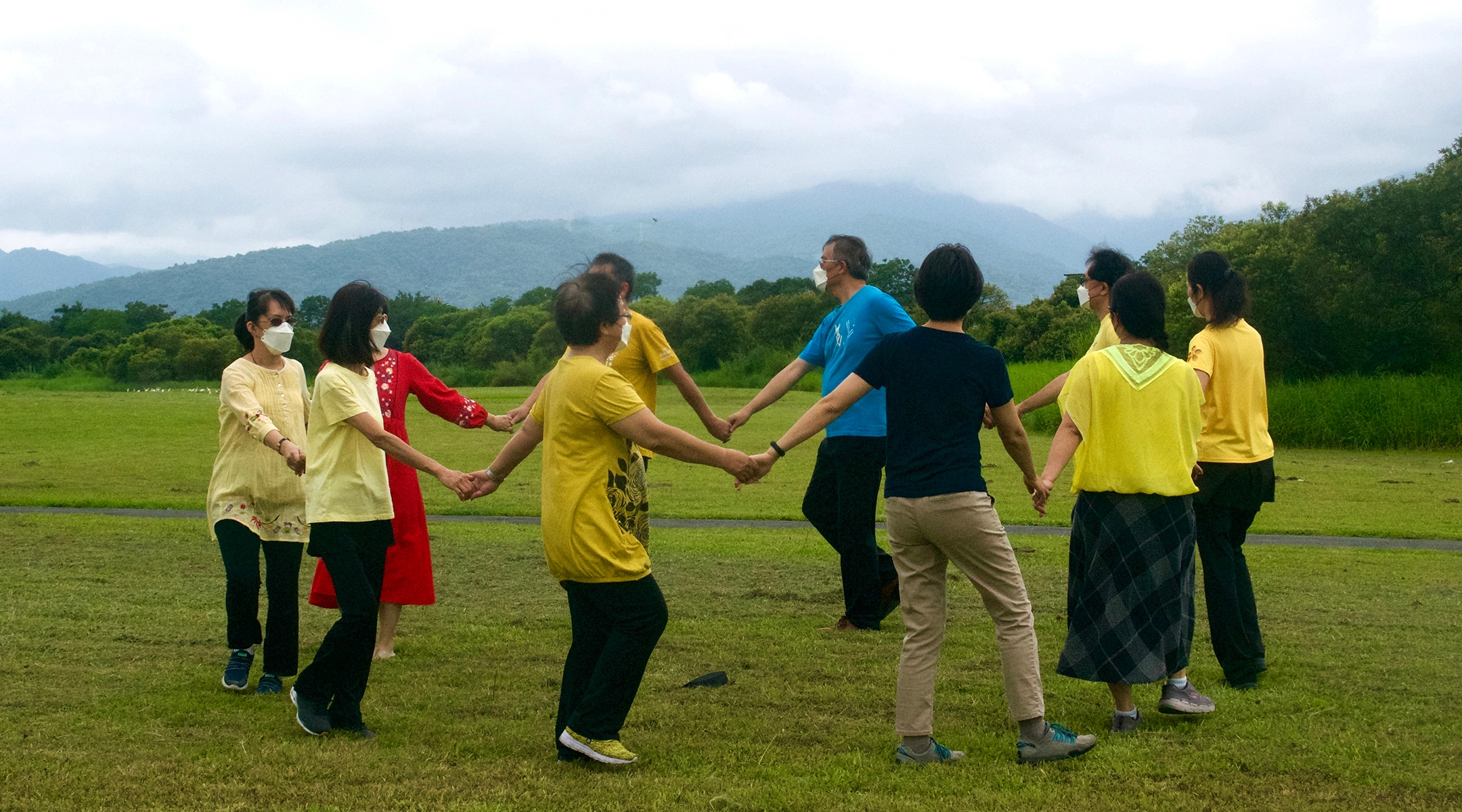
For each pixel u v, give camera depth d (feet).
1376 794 11.45
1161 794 11.44
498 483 13.94
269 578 15.96
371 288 14.60
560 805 11.14
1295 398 72.38
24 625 19.66
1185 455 13.97
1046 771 12.28
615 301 12.76
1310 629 19.65
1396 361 79.15
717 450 12.60
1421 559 28.17
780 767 12.42
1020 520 36.14
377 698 15.51
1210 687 15.98
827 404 13.14
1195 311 16.71
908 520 12.76
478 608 21.85
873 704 15.17
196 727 14.07
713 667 17.25
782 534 33.40
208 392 146.51
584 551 12.19
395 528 17.83
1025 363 138.10
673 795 11.42
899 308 20.17
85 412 94.94
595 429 12.33
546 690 15.93
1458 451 66.33
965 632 19.52
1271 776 12.03
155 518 35.53
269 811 10.96
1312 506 40.22
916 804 11.16
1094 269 16.76
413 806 11.12
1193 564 14.37
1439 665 16.97
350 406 14.10
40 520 34.88
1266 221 97.86
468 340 303.48
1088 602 13.91
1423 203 78.23
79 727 13.93
